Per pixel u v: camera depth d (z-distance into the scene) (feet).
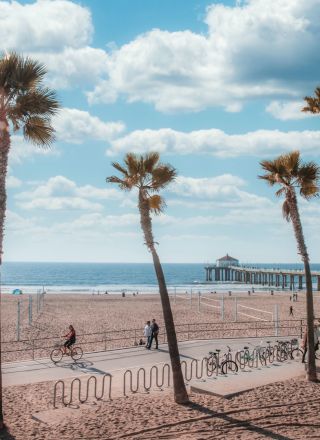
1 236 45.19
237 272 559.79
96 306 217.56
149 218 58.23
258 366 75.46
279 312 195.52
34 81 47.44
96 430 45.47
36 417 49.78
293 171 65.82
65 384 65.92
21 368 76.23
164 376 70.90
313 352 63.52
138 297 279.49
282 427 45.88
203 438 43.24
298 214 66.28
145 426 46.52
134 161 58.49
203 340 103.76
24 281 586.86
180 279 654.53
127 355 86.99
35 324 147.84
